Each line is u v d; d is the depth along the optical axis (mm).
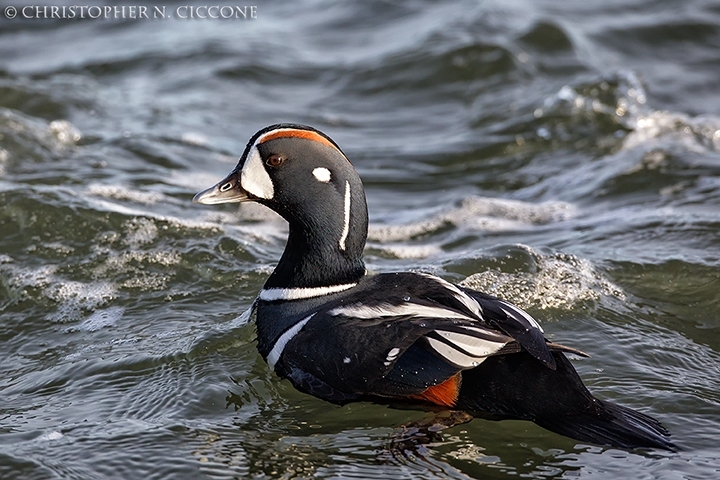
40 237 12641
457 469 7957
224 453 8242
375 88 20266
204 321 10750
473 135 17922
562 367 8156
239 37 23234
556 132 17656
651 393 9055
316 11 24719
